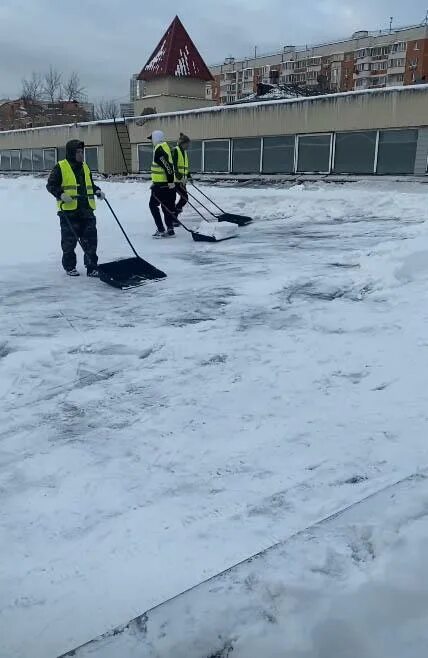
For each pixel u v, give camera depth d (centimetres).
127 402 348
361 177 1630
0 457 292
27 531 237
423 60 6125
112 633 167
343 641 158
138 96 2948
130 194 1619
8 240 912
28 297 582
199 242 910
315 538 196
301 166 1814
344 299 539
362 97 1612
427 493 219
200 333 459
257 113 1880
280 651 157
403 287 558
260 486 261
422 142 1524
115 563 217
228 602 172
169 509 248
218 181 1923
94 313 524
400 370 373
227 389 360
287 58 6950
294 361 397
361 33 6675
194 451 292
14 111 6331
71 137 2650
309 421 316
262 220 1162
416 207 1124
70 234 653
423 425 304
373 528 198
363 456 279
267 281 614
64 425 323
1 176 2919
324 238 899
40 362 410
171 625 167
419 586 172
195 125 2086
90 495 260
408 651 154
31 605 200
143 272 647
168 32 2677
